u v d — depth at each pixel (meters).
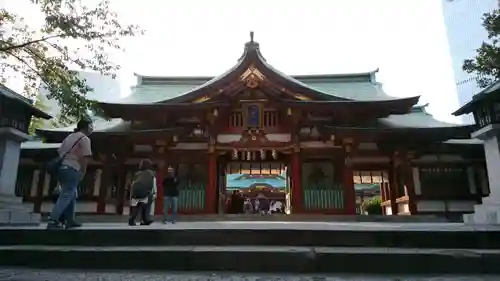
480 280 4.30
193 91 23.33
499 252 5.02
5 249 5.31
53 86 13.43
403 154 22.36
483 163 23.12
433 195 22.55
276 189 40.59
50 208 23.72
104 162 23.36
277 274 4.67
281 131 23.62
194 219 19.00
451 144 22.56
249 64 23.50
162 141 22.91
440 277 4.50
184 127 23.02
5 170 10.93
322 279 4.32
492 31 12.86
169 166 23.19
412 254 4.90
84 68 14.12
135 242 5.92
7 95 10.86
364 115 23.70
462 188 22.80
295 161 22.59
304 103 22.81
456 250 5.24
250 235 5.86
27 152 23.92
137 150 23.69
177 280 4.21
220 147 23.20
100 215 21.52
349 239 5.73
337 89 28.53
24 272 4.70
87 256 5.15
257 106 23.39
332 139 22.58
